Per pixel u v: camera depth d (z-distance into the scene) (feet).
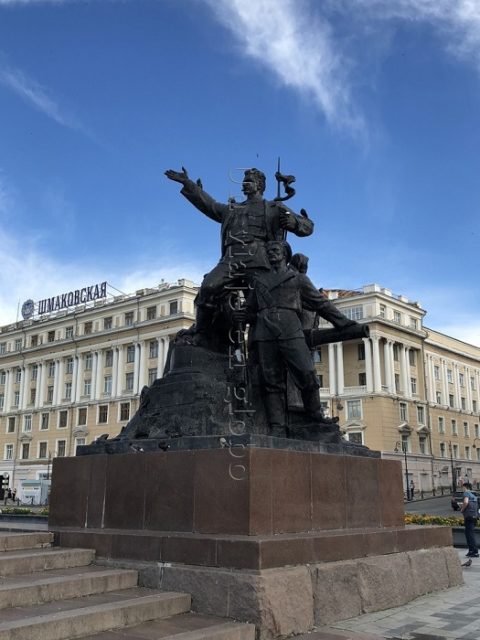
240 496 18.78
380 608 20.71
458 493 109.50
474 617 19.85
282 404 23.80
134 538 19.71
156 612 16.57
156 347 176.35
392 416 170.19
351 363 174.60
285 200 27.20
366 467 23.84
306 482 20.76
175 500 20.10
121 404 179.32
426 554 24.29
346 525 22.18
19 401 207.92
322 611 18.29
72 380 194.80
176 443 21.02
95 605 15.89
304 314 25.58
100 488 22.27
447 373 206.18
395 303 179.63
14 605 15.85
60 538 21.76
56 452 192.85
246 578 16.67
